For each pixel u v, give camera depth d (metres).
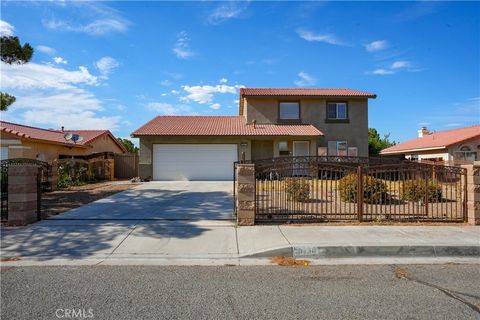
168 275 5.28
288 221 8.53
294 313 3.93
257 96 22.59
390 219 8.69
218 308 4.07
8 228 7.96
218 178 20.91
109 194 14.00
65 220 8.73
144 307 4.09
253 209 8.24
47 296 4.43
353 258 6.28
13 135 18.56
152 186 17.30
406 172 10.70
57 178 16.16
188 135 20.52
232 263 5.93
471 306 4.12
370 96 22.61
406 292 4.57
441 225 8.25
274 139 21.44
